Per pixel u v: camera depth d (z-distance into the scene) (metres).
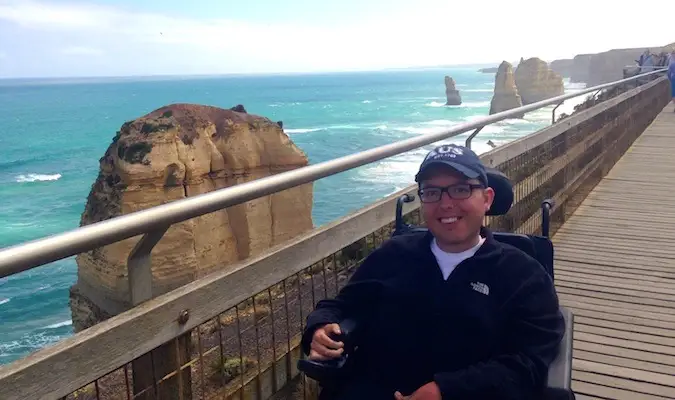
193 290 1.98
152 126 23.61
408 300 2.22
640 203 8.09
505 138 61.00
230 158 26.22
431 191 2.22
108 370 1.70
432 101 156.12
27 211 45.19
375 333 2.28
